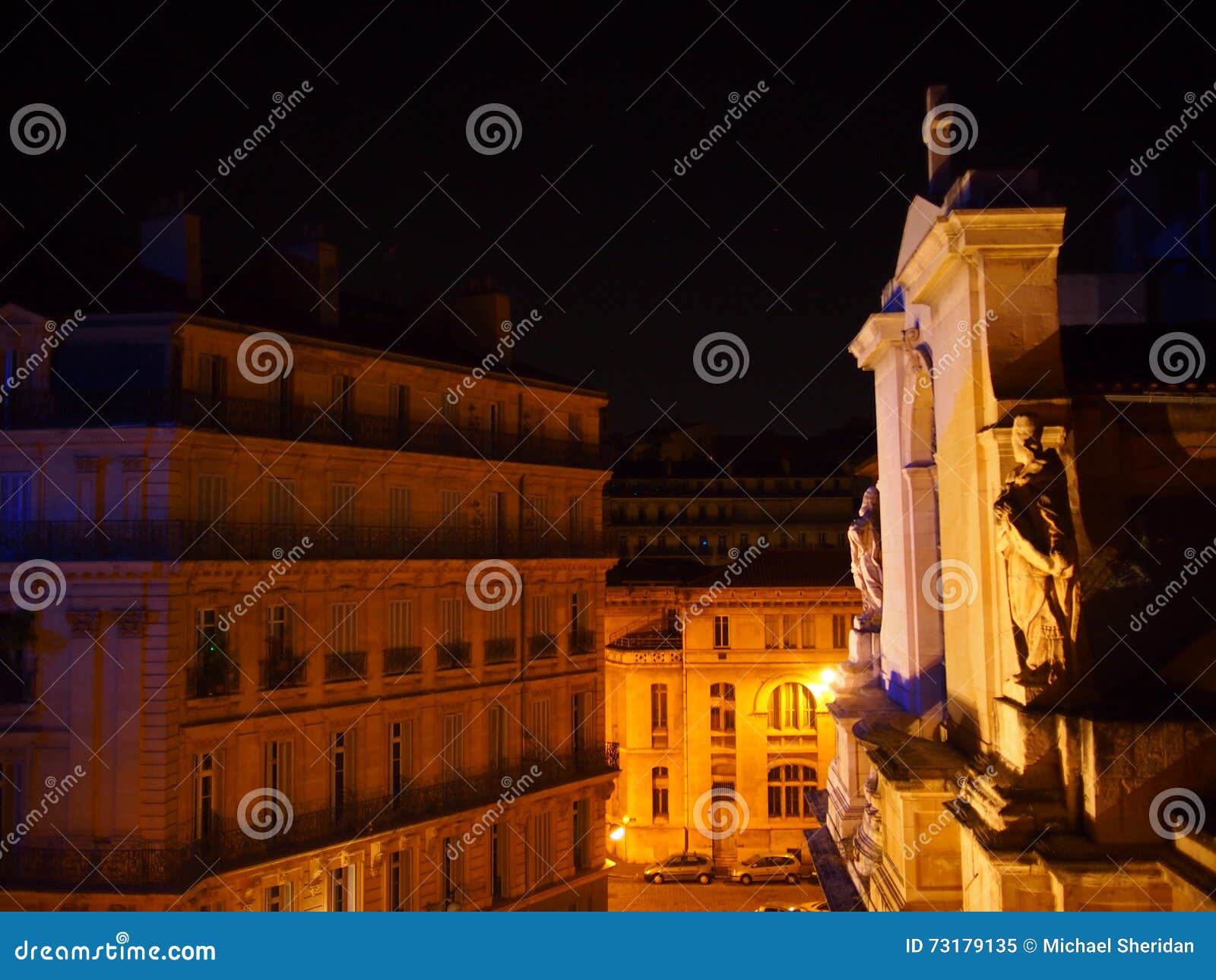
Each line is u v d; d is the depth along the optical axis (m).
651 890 62.53
